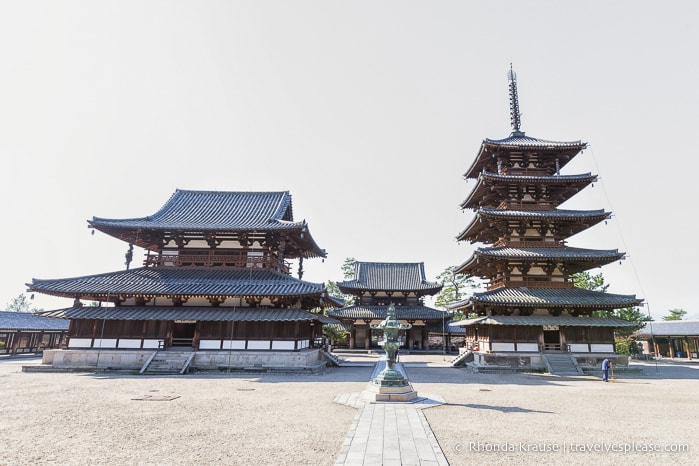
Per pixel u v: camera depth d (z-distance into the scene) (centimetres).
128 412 1648
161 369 3077
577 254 3697
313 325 3928
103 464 1012
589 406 1866
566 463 1055
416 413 1606
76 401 1889
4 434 1292
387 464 1012
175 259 3688
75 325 3312
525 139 4519
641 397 2145
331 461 1039
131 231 3675
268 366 3161
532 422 1514
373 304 6750
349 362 4272
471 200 4647
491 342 3594
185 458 1059
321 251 4497
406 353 5962
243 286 3328
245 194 4522
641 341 6881
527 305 3531
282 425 1434
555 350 3603
